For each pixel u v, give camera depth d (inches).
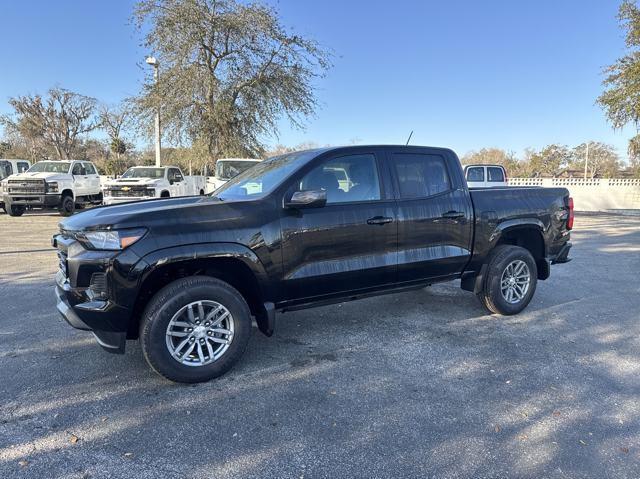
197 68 730.8
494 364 152.7
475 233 190.4
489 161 2507.4
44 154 1886.1
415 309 213.8
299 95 796.0
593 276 288.0
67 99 1749.5
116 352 133.5
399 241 170.7
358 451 105.3
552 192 217.5
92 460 101.7
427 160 182.5
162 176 650.2
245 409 124.0
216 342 142.3
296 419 119.1
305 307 160.4
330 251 156.8
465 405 126.1
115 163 1782.7
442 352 162.7
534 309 214.7
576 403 127.2
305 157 163.5
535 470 98.7
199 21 707.4
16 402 126.6
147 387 136.3
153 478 96.0
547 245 213.2
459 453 104.7
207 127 781.9
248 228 141.7
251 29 727.7
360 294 169.3
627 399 129.3
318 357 158.6
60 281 143.9
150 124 789.9
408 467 99.7
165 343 133.0
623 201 1052.5
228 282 152.3
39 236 454.9
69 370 146.7
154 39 711.7
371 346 168.4
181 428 114.7
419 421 118.0
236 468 99.4
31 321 191.5
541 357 158.4
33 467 99.0
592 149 2491.4
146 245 128.4
